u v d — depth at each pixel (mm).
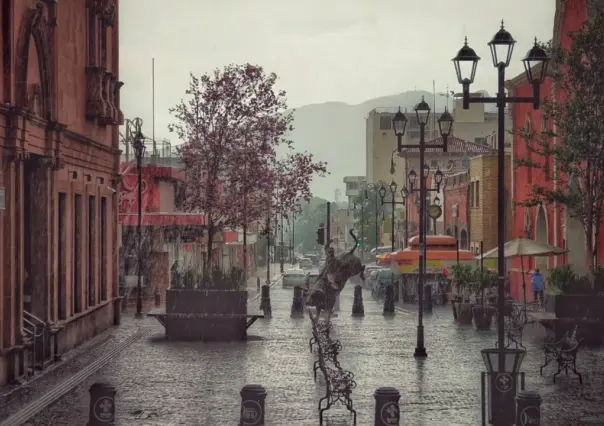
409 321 54250
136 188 81438
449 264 72188
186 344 41188
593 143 46750
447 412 25125
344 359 36250
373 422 23906
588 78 46719
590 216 48156
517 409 21500
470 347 40438
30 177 33656
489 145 144250
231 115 73062
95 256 44062
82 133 41062
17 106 28844
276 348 39688
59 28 36281
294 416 24625
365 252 173375
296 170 76312
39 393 27641
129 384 29719
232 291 42562
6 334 28938
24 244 33906
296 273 97750
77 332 39688
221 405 25984
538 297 58844
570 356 34344
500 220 25797
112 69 47406
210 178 72938
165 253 77125
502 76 26516
